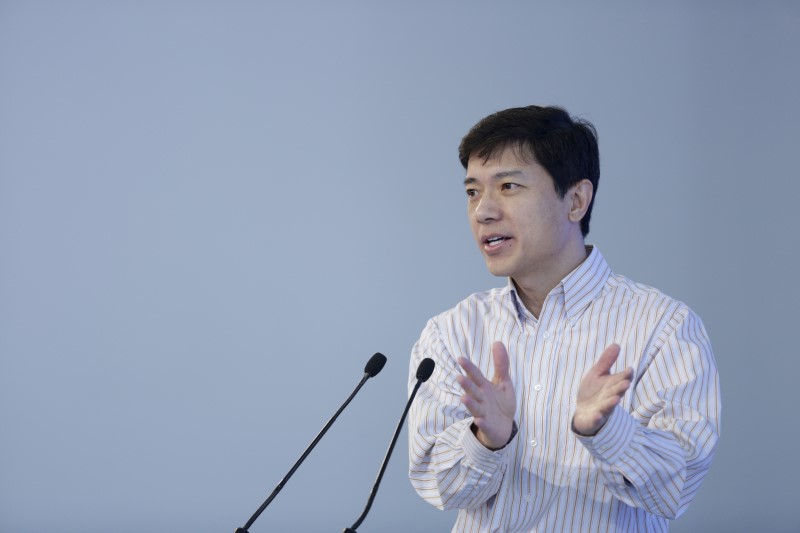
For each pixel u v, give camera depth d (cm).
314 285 940
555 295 337
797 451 900
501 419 289
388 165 944
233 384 934
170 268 942
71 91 948
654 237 921
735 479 901
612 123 927
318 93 948
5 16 948
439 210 941
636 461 279
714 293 916
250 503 924
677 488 285
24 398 934
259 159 948
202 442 930
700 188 920
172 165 948
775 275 913
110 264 942
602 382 271
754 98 920
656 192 922
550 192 325
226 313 940
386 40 947
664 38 925
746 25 921
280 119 948
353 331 935
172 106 948
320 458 925
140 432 931
